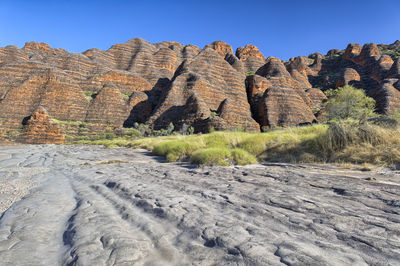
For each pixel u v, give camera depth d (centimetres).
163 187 375
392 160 503
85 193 368
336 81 12338
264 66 11394
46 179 551
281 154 777
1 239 196
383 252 140
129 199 311
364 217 203
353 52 14512
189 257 150
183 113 7162
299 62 14825
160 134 6344
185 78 8562
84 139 6600
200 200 288
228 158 711
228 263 139
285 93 7844
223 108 7131
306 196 279
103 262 146
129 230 206
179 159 912
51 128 6119
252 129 6938
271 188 330
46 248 178
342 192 292
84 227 212
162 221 222
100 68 10544
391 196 261
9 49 11000
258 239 169
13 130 6359
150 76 11744
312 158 663
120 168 677
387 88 7250
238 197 291
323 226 188
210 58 10156
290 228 188
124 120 7925
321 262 131
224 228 193
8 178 577
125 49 13500
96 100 7862
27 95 7044
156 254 158
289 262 133
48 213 271
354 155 586
